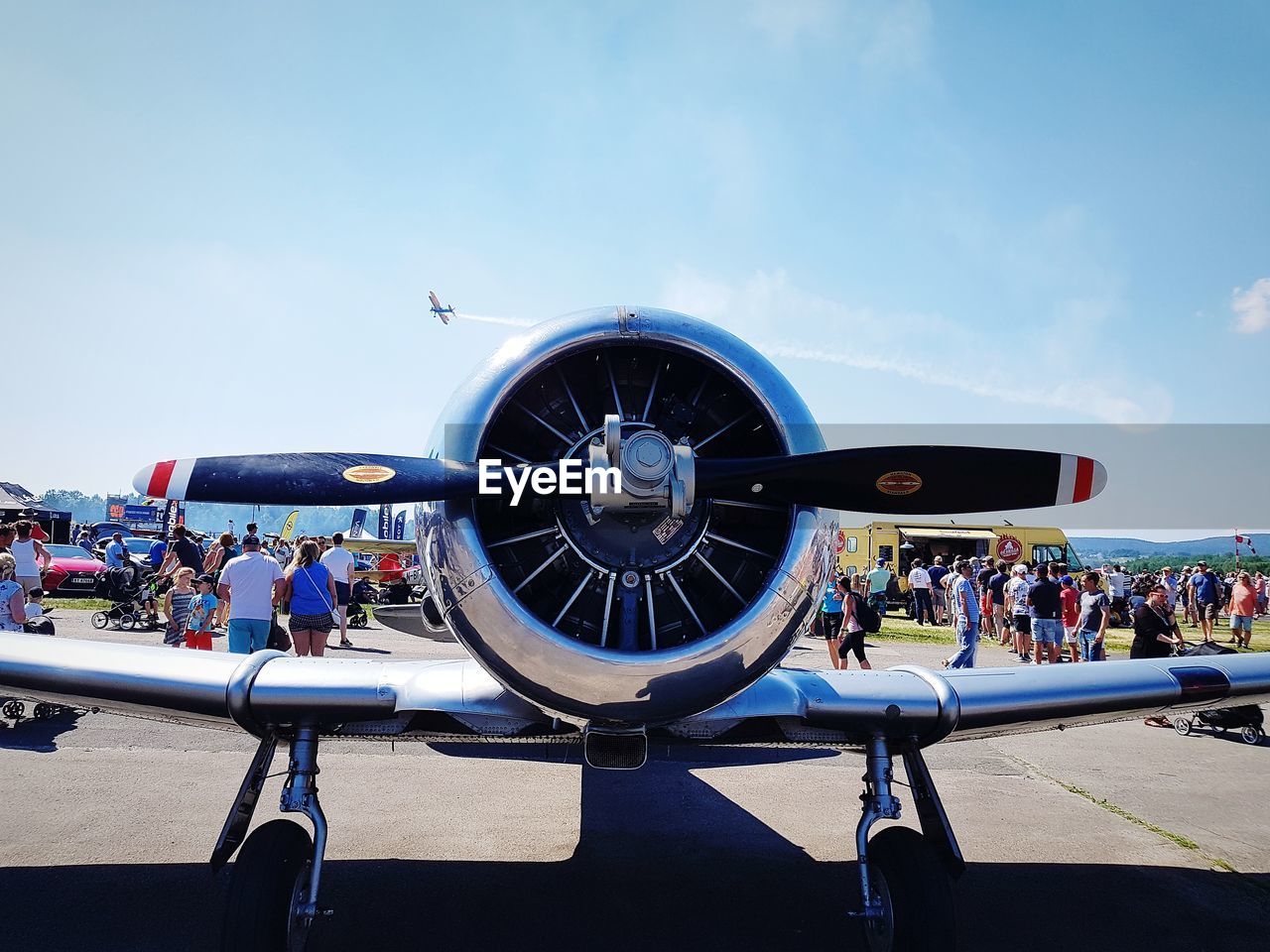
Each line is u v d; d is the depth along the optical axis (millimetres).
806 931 3375
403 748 6406
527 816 4797
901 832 3004
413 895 3631
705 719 2943
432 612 4086
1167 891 3914
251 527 9609
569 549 2930
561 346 2830
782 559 2814
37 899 3439
